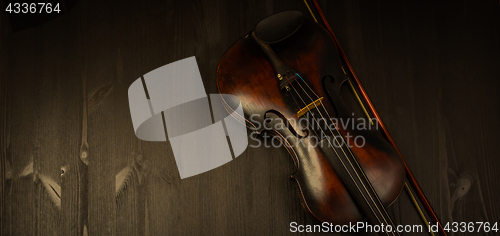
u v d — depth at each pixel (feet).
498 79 3.51
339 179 3.05
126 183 3.32
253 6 3.52
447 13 3.56
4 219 3.27
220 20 3.50
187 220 3.29
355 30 3.53
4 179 3.31
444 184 3.37
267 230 3.29
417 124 3.43
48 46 3.45
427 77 3.50
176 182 3.32
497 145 3.43
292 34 3.22
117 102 3.40
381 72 3.49
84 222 3.28
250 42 3.26
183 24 3.49
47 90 3.41
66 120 3.38
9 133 3.36
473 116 3.46
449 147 3.42
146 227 3.28
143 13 3.50
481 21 3.56
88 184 3.32
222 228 3.29
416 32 3.55
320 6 3.54
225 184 3.33
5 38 3.45
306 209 3.03
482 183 3.38
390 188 3.05
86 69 3.43
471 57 3.53
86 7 3.50
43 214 3.28
